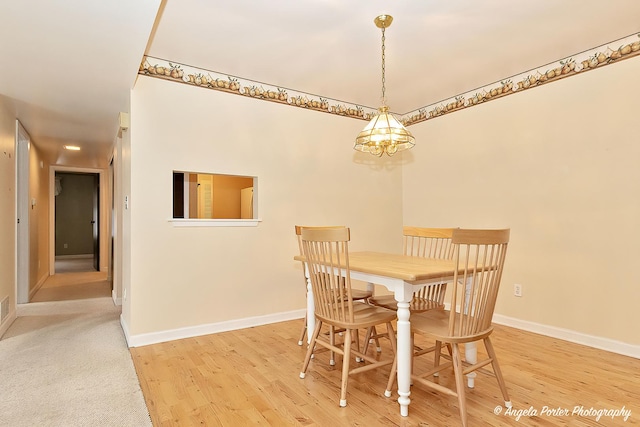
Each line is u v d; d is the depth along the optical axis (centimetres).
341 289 210
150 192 297
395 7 227
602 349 279
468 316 184
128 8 182
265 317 352
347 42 273
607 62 279
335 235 205
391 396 208
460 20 243
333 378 231
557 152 309
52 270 648
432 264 227
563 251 304
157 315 298
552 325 310
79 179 988
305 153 382
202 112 322
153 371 241
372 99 403
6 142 331
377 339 280
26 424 180
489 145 362
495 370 195
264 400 203
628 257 268
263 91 355
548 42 275
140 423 180
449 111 402
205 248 322
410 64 313
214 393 211
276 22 245
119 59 238
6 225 335
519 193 336
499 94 353
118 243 431
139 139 294
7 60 238
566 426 176
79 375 235
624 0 221
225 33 259
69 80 272
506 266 345
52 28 199
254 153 349
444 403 199
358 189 422
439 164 414
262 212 353
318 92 381
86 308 414
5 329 327
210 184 511
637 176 263
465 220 385
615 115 275
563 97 305
